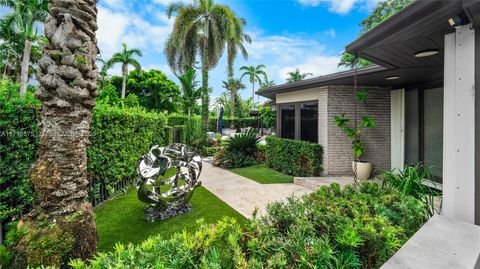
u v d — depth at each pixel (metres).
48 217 2.28
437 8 2.15
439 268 1.59
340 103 7.01
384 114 7.21
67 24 2.28
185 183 4.88
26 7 17.41
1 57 20.23
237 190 6.26
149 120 8.09
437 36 2.85
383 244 1.84
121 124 5.75
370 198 2.57
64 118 2.34
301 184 6.61
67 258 2.20
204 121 14.79
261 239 1.78
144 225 4.10
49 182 2.28
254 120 31.91
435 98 5.77
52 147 2.32
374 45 3.17
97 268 1.46
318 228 2.00
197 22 15.17
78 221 2.33
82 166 2.46
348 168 7.07
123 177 6.17
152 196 4.31
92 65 2.49
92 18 2.47
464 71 2.50
